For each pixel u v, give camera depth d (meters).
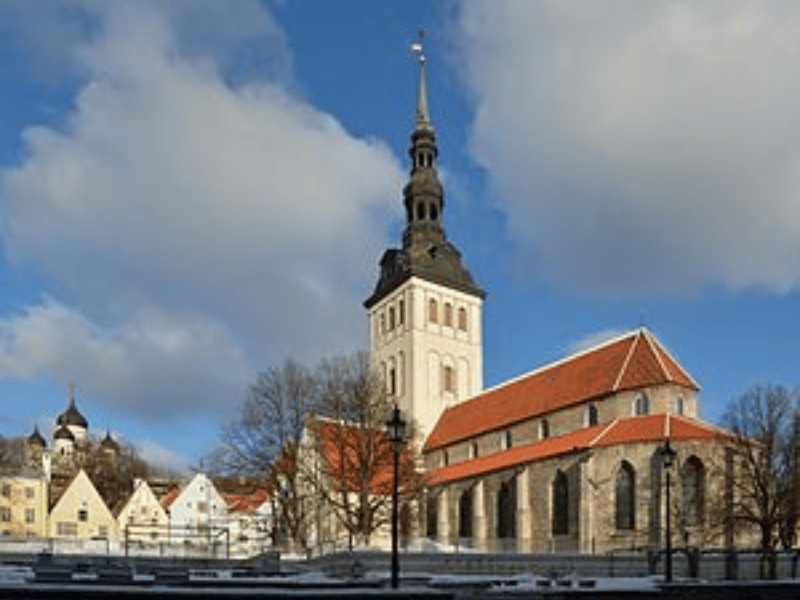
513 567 48.34
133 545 57.81
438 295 101.94
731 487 62.09
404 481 71.50
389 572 44.09
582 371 83.31
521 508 75.12
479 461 87.31
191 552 57.59
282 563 49.59
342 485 68.62
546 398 84.75
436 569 46.97
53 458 142.12
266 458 68.25
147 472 146.50
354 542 71.50
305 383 71.31
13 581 27.08
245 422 68.88
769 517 59.31
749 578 49.31
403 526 72.62
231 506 110.50
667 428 68.75
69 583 27.19
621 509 68.56
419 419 97.06
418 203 104.56
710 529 63.28
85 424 166.38
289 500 68.44
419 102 108.31
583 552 62.78
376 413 72.19
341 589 27.59
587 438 73.62
